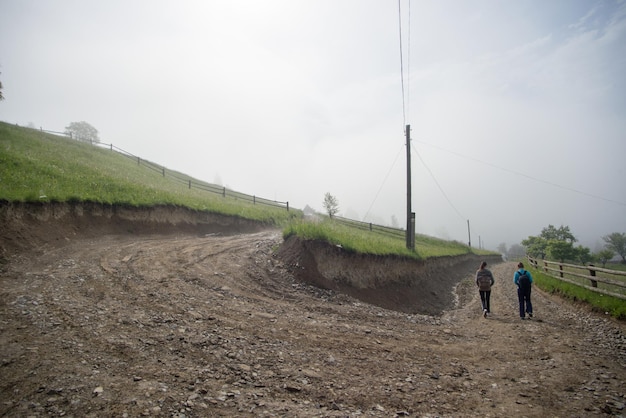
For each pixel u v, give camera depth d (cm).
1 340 519
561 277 1898
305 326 818
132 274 999
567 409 509
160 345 584
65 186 1548
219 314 798
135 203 1773
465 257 4259
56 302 707
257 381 511
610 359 761
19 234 1091
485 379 625
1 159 1507
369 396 508
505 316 1294
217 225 2366
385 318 1054
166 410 400
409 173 2248
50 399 393
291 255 1389
